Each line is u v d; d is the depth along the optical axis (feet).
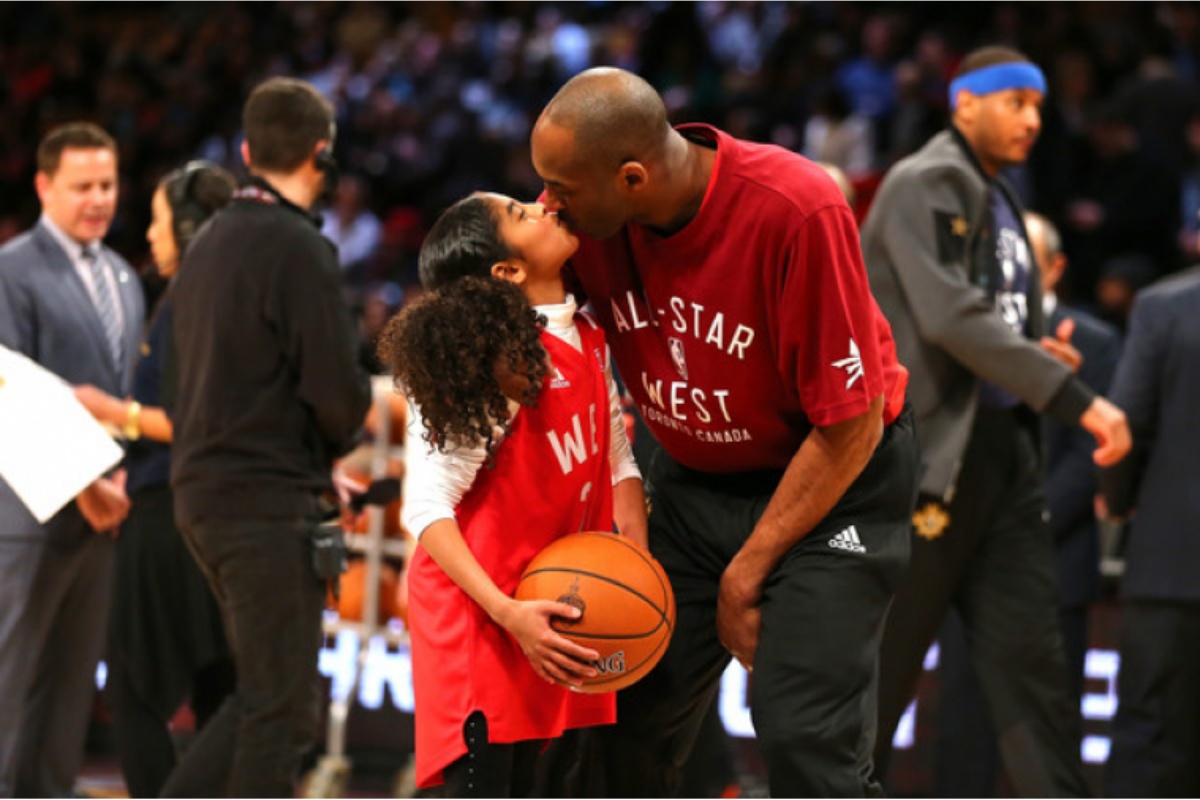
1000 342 20.98
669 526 17.90
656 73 67.00
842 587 16.14
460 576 15.34
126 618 25.17
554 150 14.85
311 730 21.58
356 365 21.59
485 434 15.16
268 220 21.27
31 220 61.87
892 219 21.80
